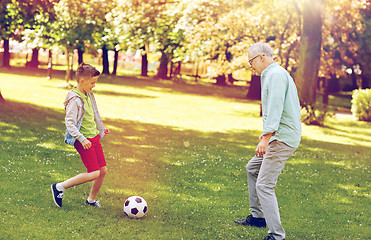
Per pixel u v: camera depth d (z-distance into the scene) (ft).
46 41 62.08
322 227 17.08
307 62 60.49
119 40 54.03
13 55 192.44
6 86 73.41
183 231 15.16
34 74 113.60
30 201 16.79
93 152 15.89
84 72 15.40
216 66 78.95
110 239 13.74
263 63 14.39
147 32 52.11
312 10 59.21
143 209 16.24
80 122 15.49
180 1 49.85
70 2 51.72
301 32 60.90
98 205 17.08
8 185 18.65
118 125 43.83
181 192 20.81
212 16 63.31
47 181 19.97
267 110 13.91
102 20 55.36
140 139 36.32
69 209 16.33
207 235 14.99
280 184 24.30
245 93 125.08
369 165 32.76
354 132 56.85
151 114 57.00
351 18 69.26
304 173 27.76
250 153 33.94
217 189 21.95
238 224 16.44
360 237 16.15
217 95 106.01
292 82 14.28
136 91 93.50
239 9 65.77
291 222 17.39
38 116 42.91
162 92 97.66
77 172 22.47
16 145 27.50
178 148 33.58
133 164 26.13
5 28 49.98
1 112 41.55
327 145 42.57
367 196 23.00
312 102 61.05
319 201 21.29
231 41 72.74
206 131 45.91
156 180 22.74
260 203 15.58
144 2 51.39
